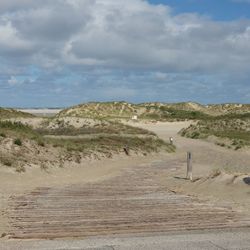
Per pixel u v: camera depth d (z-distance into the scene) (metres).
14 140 24.66
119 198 15.38
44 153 25.30
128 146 35.19
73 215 12.42
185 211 13.07
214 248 8.59
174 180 20.56
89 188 17.81
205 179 18.72
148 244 8.95
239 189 16.44
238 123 81.62
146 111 147.75
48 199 15.03
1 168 20.86
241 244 8.91
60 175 22.20
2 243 9.28
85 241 9.37
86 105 145.62
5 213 12.60
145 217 12.21
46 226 11.05
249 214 12.59
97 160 28.47
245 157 36.91
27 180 19.84
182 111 150.38
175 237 9.64
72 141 32.16
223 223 11.44
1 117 70.81
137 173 23.84
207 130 75.56
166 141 51.50
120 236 9.97
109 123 66.88
